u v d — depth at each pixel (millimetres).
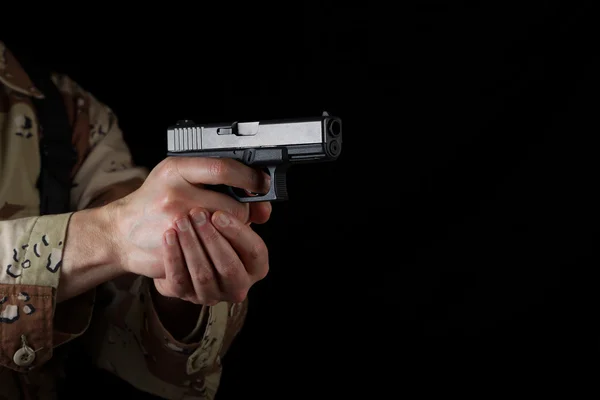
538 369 2477
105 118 1798
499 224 2514
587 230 2441
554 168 2471
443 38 2535
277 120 1244
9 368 1374
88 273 1320
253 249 1221
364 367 2594
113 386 2098
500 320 2510
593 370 2428
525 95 2490
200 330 1499
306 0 2604
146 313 1521
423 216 2564
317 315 2613
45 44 2590
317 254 2611
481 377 2520
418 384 2562
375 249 2588
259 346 2633
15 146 1584
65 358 1607
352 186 2598
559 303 2465
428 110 2557
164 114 2699
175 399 1552
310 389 2617
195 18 2670
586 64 2434
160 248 1231
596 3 2416
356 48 2594
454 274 2545
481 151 2523
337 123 1242
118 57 2670
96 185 1689
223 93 2688
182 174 1199
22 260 1309
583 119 2443
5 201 1550
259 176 1250
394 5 2553
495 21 2496
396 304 2582
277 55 2645
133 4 2664
